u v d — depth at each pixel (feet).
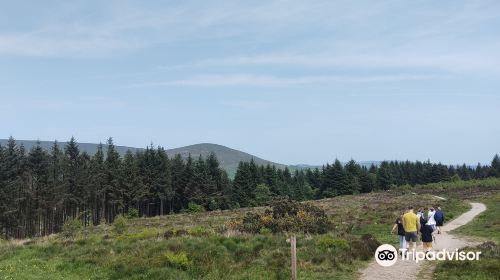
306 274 52.60
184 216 238.48
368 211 163.84
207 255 61.05
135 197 317.01
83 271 59.11
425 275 51.08
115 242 78.89
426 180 472.44
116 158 328.90
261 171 412.77
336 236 79.92
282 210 107.45
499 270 49.60
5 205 236.02
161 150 366.02
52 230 271.69
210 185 357.41
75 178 287.89
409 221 62.28
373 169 487.61
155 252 64.03
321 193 412.98
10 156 276.41
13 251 73.92
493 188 312.29
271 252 63.67
